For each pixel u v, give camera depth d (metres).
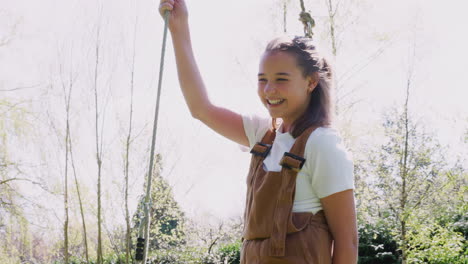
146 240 1.40
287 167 1.23
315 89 1.34
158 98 1.51
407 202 9.41
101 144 11.56
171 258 13.22
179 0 1.59
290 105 1.30
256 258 1.21
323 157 1.21
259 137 1.46
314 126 1.28
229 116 1.52
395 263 12.73
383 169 9.47
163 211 12.58
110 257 12.31
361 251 13.33
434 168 9.39
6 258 10.84
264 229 1.21
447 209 9.66
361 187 9.25
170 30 1.59
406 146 9.37
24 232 11.15
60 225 11.43
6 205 10.94
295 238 1.18
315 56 1.32
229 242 15.24
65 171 11.42
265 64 1.32
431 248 8.76
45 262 11.66
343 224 1.22
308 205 1.22
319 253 1.18
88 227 11.96
